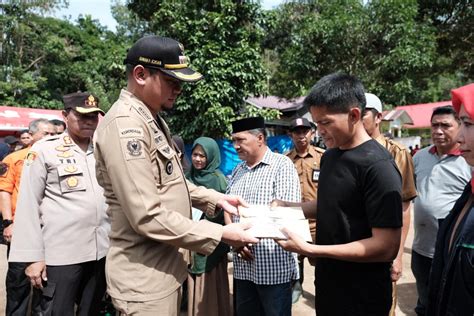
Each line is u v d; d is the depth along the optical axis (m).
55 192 2.67
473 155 1.45
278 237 1.70
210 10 8.93
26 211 2.59
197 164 3.37
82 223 2.67
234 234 1.69
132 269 1.65
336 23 10.37
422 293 3.25
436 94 22.39
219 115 8.45
